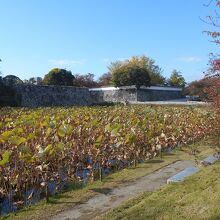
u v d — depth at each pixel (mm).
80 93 48750
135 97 64625
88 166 11680
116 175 11398
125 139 13125
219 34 8523
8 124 15469
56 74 70562
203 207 7582
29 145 11633
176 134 16953
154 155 14367
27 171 10117
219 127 9586
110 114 21625
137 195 9266
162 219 7238
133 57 88750
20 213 8297
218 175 9789
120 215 7695
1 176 9906
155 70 88062
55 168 11234
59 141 12234
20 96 41312
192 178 9891
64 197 9281
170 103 51188
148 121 18094
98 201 8977
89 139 13297
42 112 22531
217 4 7957
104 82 89062
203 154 14281
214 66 8398
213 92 8891
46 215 8109
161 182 10547
